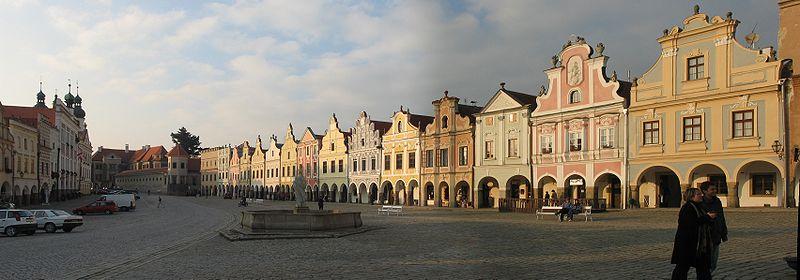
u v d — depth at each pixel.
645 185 48.06
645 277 13.73
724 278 13.09
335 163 91.06
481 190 62.22
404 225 33.91
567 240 22.98
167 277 15.90
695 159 43.16
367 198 82.56
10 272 17.88
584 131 51.47
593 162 50.44
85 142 151.50
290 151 107.06
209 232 32.72
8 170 72.44
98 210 60.84
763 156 39.19
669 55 45.16
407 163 73.69
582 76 51.84
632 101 47.56
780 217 32.12
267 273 16.12
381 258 18.83
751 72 40.09
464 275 13.61
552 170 54.16
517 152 57.78
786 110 38.25
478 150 62.19
